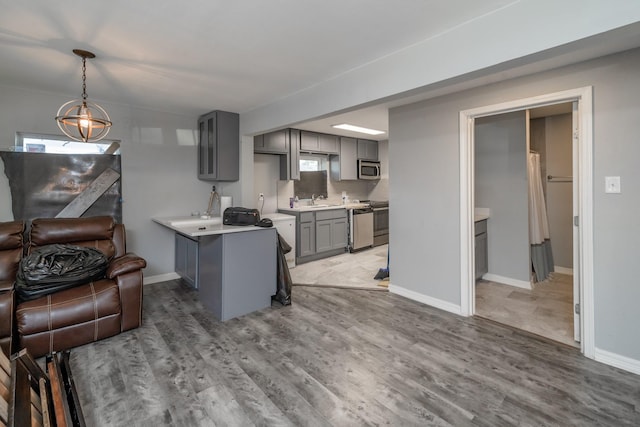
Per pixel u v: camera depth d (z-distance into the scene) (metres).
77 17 1.81
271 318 3.00
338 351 2.39
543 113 4.25
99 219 3.20
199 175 4.34
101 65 2.51
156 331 2.72
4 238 2.73
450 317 3.00
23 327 2.24
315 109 2.97
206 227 3.20
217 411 1.75
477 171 4.18
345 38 2.07
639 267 2.06
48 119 3.30
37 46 2.17
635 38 1.90
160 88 3.09
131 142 3.81
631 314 2.10
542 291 3.70
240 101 3.53
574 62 2.28
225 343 2.51
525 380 2.02
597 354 2.23
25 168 3.22
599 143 2.18
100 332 2.53
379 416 1.71
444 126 3.11
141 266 2.77
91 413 1.73
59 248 2.68
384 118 4.33
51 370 1.94
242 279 3.06
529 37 1.61
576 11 1.46
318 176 6.12
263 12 1.76
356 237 5.88
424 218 3.32
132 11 1.75
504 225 3.97
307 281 4.16
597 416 1.70
